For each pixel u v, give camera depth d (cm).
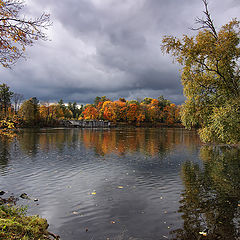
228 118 1055
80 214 819
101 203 941
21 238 525
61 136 4825
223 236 671
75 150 2666
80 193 1075
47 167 1677
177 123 12606
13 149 2645
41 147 2892
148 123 12019
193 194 1077
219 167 1738
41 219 711
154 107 11969
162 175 1469
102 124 11044
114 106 11338
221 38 1151
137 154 2400
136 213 838
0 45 635
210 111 1271
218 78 1272
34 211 835
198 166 1777
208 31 1209
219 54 1134
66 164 1805
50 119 10462
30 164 1781
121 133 6244
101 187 1183
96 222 753
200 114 1314
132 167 1717
